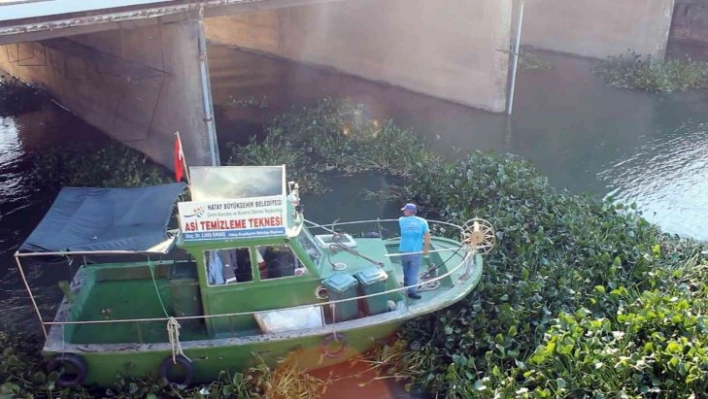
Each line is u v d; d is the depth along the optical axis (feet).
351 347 31.35
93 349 29.14
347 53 87.71
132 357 29.30
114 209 30.99
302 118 66.95
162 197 31.65
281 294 30.25
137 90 59.62
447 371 30.40
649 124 69.31
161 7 47.21
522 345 31.37
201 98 52.21
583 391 27.61
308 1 61.00
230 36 107.24
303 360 30.91
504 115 72.38
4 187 55.06
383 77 84.07
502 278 35.55
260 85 85.56
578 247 38.93
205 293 29.63
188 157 55.16
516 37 69.51
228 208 28.53
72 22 43.37
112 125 66.23
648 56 85.20
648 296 32.45
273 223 29.17
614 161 59.77
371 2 81.30
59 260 29.89
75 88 71.87
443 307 31.40
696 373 26.76
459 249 34.37
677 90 80.38
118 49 61.11
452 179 49.55
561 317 30.78
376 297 30.99
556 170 57.88
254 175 30.91
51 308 38.63
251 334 30.37
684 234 46.19
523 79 85.76
